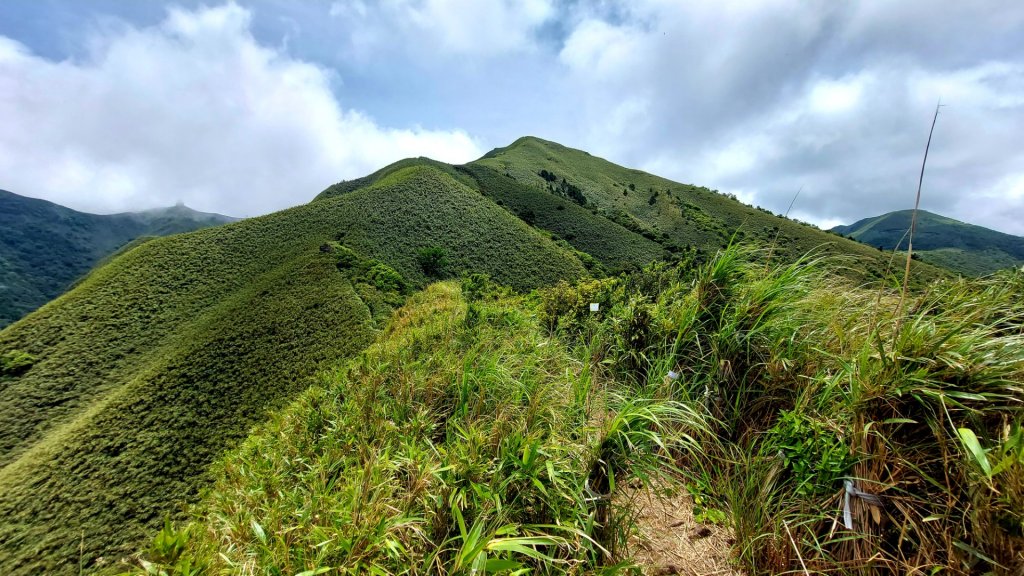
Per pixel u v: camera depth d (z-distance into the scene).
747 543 1.87
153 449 21.38
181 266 40.03
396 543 1.72
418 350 5.44
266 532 2.39
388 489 2.22
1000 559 1.35
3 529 17.45
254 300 33.84
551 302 6.46
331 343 28.64
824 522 1.85
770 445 2.18
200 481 19.94
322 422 4.21
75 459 20.58
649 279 5.12
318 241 43.28
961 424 1.64
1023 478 1.34
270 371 26.55
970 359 1.67
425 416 3.16
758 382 2.56
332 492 2.76
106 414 23.19
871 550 1.67
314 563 1.85
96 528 17.61
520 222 63.12
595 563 1.79
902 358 1.74
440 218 54.53
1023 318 2.06
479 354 3.89
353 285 36.03
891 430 1.76
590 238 69.06
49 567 16.20
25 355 30.55
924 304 2.20
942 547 1.54
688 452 2.51
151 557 1.91
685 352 3.01
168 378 25.70
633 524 2.03
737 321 2.77
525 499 1.98
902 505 1.64
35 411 27.48
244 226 46.44
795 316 2.63
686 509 2.21
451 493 1.92
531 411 2.58
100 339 32.72
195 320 34.84
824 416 2.04
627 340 3.39
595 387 2.94
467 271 47.25
